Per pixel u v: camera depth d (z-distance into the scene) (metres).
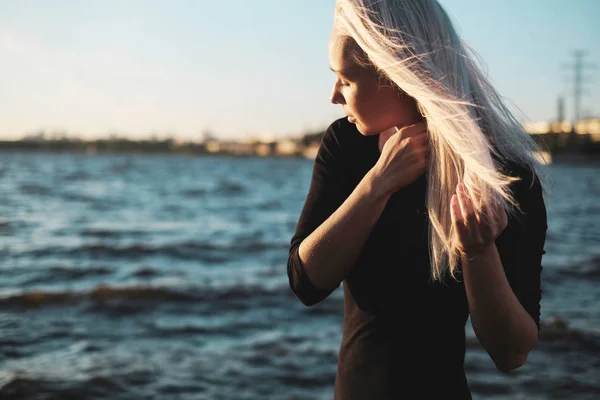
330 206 1.37
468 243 1.09
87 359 5.53
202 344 6.17
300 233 1.36
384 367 1.28
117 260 12.65
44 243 15.21
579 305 8.15
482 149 1.07
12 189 40.91
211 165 146.62
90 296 8.45
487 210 1.06
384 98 1.19
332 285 1.23
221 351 5.90
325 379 5.11
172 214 25.84
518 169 1.18
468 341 6.03
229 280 10.07
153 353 5.79
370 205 1.15
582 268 11.39
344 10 1.18
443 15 1.17
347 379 1.34
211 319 7.31
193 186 52.84
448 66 1.14
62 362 5.41
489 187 1.08
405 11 1.13
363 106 1.21
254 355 5.75
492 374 5.17
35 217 22.77
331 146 1.42
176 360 5.56
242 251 14.27
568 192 52.88
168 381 4.97
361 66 1.18
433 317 1.27
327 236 1.18
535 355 5.78
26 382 4.82
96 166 108.06
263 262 12.63
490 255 1.10
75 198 34.22
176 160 198.50
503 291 1.11
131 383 4.90
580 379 5.09
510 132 1.21
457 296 1.26
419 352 1.27
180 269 11.55
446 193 1.16
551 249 14.89
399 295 1.27
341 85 1.25
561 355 5.78
